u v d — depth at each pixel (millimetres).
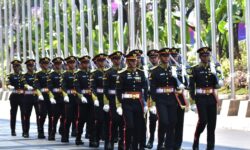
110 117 20031
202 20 53031
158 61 19391
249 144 21906
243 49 50250
